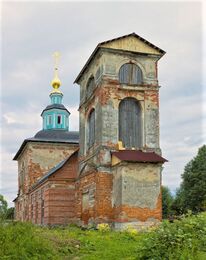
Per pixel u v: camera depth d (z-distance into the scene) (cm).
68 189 3622
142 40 3158
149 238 1512
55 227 3234
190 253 1334
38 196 4234
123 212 2680
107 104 3009
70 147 5225
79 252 1755
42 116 5712
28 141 5119
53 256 1559
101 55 3088
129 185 2730
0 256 1375
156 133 3094
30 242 1548
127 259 1512
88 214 3111
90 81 3444
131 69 3142
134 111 3128
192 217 1870
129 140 3072
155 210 2741
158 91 3156
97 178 2909
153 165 2805
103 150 2930
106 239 2095
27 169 5153
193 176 5928
